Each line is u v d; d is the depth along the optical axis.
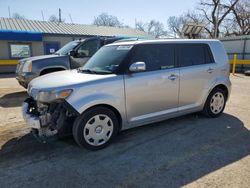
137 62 4.04
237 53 19.22
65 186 2.93
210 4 34.97
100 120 3.87
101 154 3.75
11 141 4.27
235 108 6.34
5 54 17.45
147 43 4.41
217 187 2.87
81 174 3.19
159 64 4.48
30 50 18.31
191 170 3.25
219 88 5.46
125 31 24.88
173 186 2.90
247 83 10.97
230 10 34.25
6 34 16.66
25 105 4.11
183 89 4.79
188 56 4.90
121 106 4.03
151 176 3.12
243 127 4.88
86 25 24.27
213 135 4.47
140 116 4.33
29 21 21.27
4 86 10.32
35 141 4.25
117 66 4.11
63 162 3.51
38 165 3.43
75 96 3.61
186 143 4.12
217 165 3.38
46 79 4.14
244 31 35.00
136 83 4.13
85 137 3.77
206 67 5.10
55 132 3.75
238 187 2.86
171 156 3.66
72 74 4.29
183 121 5.25
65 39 19.62
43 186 2.93
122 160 3.55
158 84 4.40
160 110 4.57
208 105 5.33
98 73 4.18
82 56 7.89
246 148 3.91
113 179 3.07
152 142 4.17
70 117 3.80
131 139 4.31
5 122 5.34
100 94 3.78
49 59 7.44
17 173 3.22
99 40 7.96
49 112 3.74
